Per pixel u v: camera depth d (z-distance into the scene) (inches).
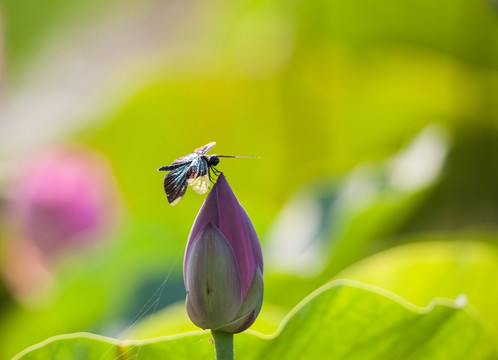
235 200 57.2
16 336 87.6
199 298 56.7
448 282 73.5
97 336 60.7
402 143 131.3
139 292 89.4
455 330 62.9
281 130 132.7
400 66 127.5
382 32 128.9
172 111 130.3
